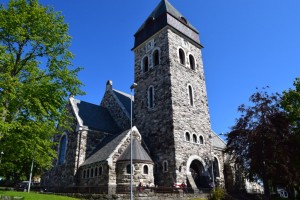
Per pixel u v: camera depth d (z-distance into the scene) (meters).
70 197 22.95
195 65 37.94
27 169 34.06
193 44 39.44
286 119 28.09
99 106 40.38
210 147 34.19
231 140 30.19
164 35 36.25
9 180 42.22
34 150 18.94
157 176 30.09
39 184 39.53
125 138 28.88
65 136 35.09
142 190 24.23
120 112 38.62
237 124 30.16
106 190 24.42
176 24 37.50
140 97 36.91
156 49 36.94
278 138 26.70
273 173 25.25
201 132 33.84
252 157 26.70
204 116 35.47
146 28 39.81
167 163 29.55
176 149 29.48
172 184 27.98
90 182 28.16
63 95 20.86
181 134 30.98
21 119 18.89
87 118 35.31
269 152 25.72
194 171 33.38
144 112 35.25
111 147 28.97
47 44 19.98
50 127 19.72
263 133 27.02
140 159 27.05
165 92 33.09
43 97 19.48
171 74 33.41
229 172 37.66
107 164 26.31
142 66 38.50
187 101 33.91
